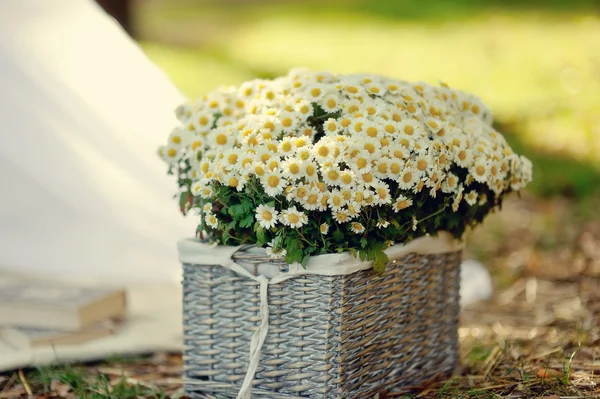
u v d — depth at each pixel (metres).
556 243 3.89
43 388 2.26
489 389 2.09
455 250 2.18
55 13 2.91
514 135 5.71
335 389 1.92
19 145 2.89
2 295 2.58
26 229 2.99
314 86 2.02
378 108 1.96
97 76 2.93
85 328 2.51
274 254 1.87
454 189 1.97
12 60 2.84
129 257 3.03
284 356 1.95
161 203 3.04
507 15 9.95
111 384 2.28
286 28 9.70
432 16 10.13
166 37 8.80
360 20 10.12
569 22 9.35
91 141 2.94
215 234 2.00
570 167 5.02
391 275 2.01
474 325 2.88
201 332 2.04
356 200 1.81
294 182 1.81
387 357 2.06
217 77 7.12
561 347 2.43
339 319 1.89
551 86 6.86
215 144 2.01
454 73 7.51
